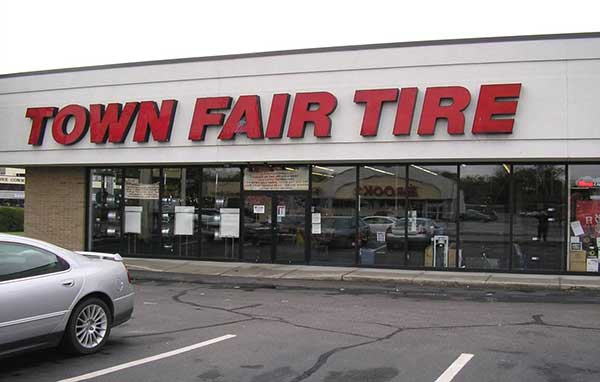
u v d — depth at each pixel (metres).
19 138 17.97
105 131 16.81
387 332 8.27
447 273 14.84
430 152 14.03
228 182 17.41
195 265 16.67
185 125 16.19
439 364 6.51
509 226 14.80
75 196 18.84
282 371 6.23
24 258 6.33
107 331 7.11
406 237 15.57
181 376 6.04
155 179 18.20
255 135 15.30
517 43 13.52
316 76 14.97
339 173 16.28
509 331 8.39
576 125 13.19
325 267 16.06
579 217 14.43
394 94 14.20
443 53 13.98
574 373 6.18
